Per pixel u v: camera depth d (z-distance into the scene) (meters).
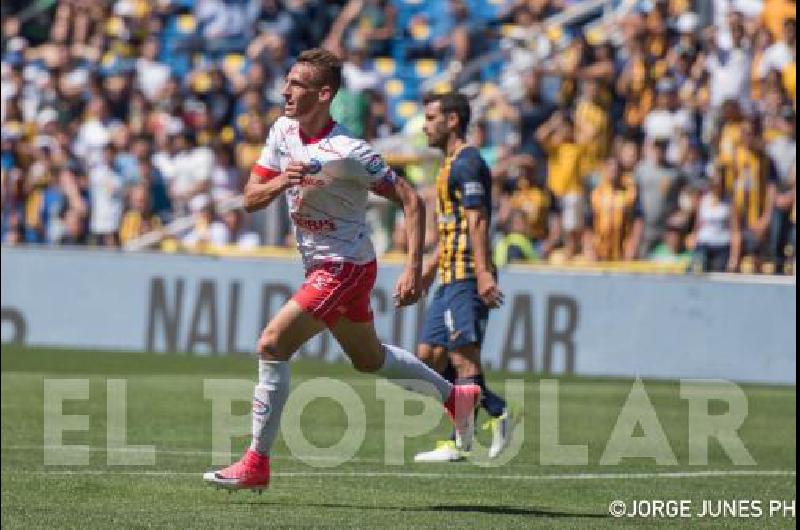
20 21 84.00
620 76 65.75
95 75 72.94
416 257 23.95
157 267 57.62
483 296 30.20
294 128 23.73
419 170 60.19
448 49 76.50
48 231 68.06
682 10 66.44
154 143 70.88
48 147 68.81
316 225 23.88
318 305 23.86
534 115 65.88
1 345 58.22
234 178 68.06
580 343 53.97
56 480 27.02
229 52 79.88
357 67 70.06
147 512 23.61
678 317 53.44
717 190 57.22
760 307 52.81
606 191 59.44
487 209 30.55
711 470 30.66
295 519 23.06
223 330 56.78
